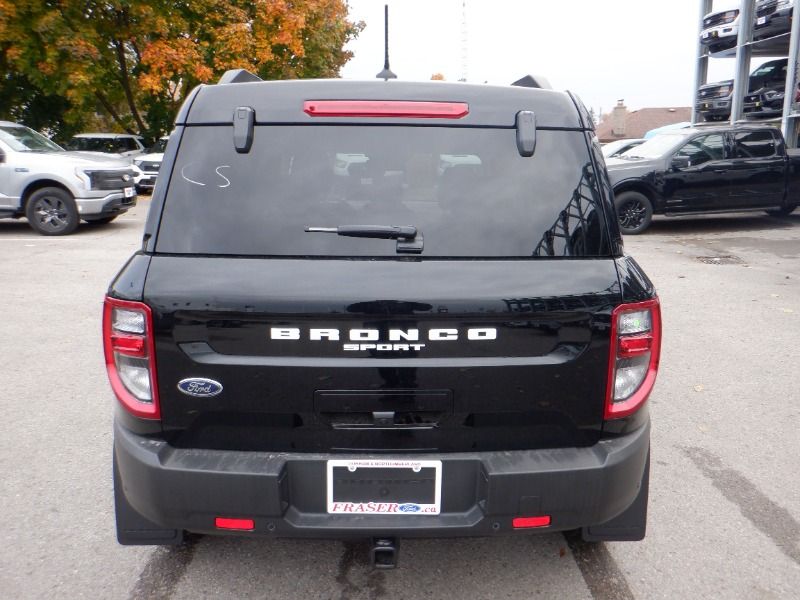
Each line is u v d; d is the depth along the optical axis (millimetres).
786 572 2855
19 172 11539
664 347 5926
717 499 3445
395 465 2225
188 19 20875
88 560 2895
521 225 2293
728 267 9547
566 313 2203
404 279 2182
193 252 2234
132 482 2246
